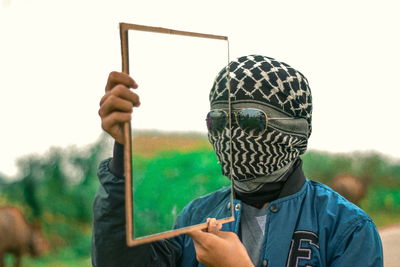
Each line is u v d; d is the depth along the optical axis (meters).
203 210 1.97
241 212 2.05
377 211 9.23
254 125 1.94
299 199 1.99
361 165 10.29
